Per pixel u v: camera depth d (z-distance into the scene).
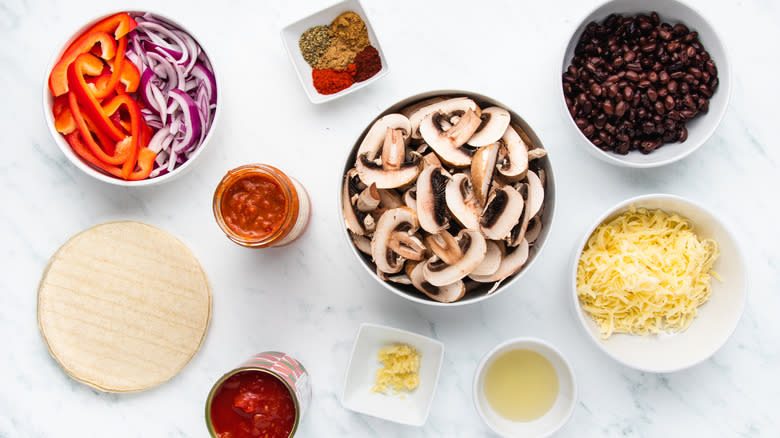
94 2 0.82
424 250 0.70
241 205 0.75
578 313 0.76
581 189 0.82
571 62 0.80
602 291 0.79
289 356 0.83
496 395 0.81
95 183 0.83
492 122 0.71
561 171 0.82
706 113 0.78
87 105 0.76
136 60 0.79
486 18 0.82
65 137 0.78
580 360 0.83
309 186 0.82
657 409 0.83
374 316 0.83
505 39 0.82
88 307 0.81
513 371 0.81
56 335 0.81
